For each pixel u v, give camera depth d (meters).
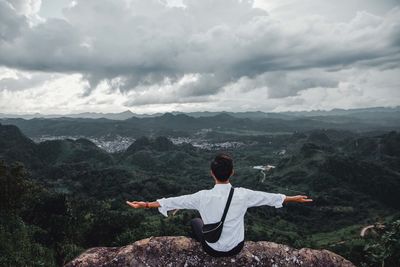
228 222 4.31
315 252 4.95
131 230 62.31
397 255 7.82
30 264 32.97
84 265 4.46
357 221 154.75
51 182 179.25
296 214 164.00
